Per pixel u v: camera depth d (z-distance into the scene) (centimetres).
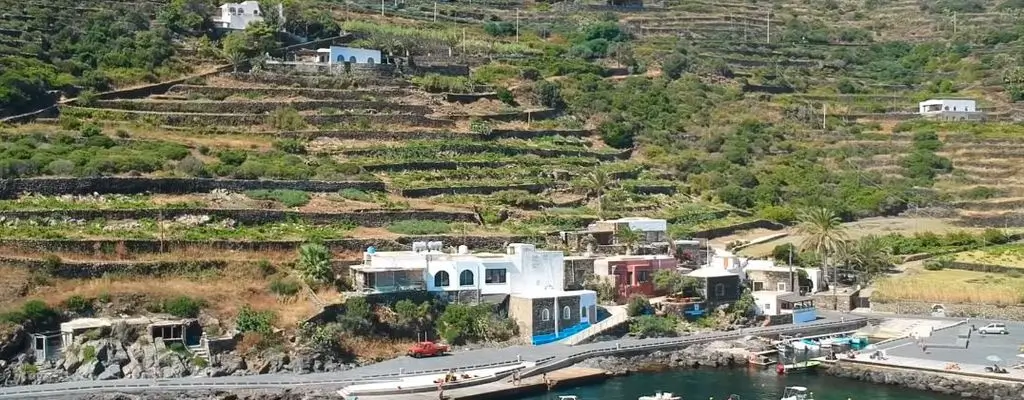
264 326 11644
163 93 19562
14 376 10575
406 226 15438
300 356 11456
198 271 12794
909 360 12506
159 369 10975
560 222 17338
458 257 13738
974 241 19100
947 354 12912
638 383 11750
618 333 13625
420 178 17950
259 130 18850
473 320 12988
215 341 11288
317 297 12500
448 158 19062
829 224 17612
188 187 15100
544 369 11819
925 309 16075
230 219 14462
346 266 13550
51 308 11356
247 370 11238
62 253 12600
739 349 13212
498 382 11231
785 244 17962
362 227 15288
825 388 11606
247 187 15575
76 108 18162
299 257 13312
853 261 17762
